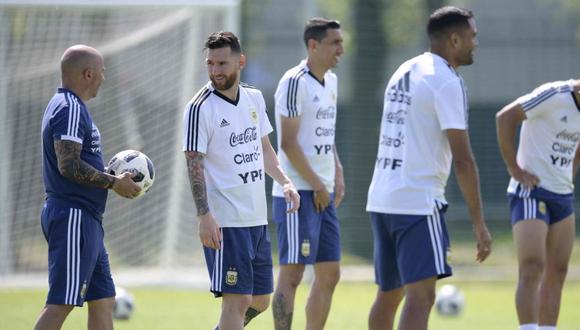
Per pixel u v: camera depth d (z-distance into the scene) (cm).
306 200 2916
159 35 4981
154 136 5003
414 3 7475
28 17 4844
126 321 3662
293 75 2950
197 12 4975
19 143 4869
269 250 2452
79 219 2298
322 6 8106
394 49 7450
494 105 7700
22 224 4897
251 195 2362
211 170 2347
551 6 7800
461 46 2419
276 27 7994
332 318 3912
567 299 4897
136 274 5041
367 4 6619
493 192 7012
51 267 2295
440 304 4147
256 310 2484
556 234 2988
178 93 5000
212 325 3572
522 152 3005
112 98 4956
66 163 2250
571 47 7725
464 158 2311
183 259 5072
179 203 5044
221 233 2323
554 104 2894
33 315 3722
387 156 2439
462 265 6500
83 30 4903
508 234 6925
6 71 4828
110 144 4938
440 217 2361
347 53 7275
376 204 2444
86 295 2406
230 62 2306
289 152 2902
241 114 2370
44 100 4881
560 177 2942
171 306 4219
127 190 2320
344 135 6706
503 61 7750
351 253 6347
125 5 4847
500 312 4300
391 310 2533
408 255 2356
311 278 5588
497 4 7856
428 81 2355
